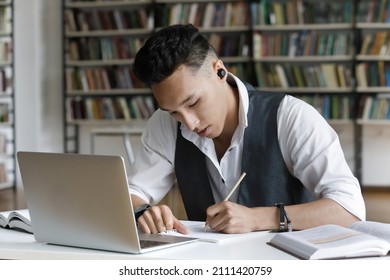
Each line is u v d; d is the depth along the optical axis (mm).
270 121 2248
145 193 2396
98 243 1740
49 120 9609
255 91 2342
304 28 8742
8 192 8984
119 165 1645
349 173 2137
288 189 2273
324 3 8727
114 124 9664
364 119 8719
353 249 1602
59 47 9602
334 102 8805
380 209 7023
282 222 1947
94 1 9359
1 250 1795
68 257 1729
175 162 2359
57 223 1814
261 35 8906
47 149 9586
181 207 2904
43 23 9492
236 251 1696
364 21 8633
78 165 1721
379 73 8664
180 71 1868
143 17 9258
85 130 9961
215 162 2271
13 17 9289
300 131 2182
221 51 9047
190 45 1891
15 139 9422
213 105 1966
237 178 2287
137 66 1903
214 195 2352
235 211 1938
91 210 1724
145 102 9352
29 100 9352
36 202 1847
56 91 9641
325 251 1584
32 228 1905
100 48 9430
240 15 8969
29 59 9305
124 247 1688
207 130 2004
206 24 9031
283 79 8852
